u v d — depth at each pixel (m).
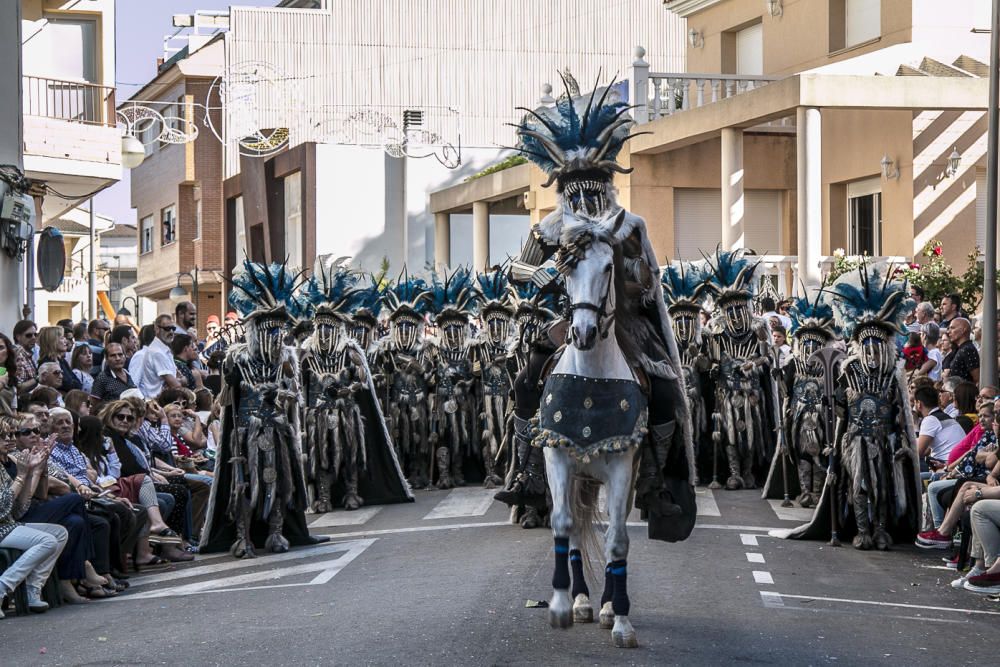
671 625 11.66
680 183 38.00
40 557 13.50
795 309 20.23
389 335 23.25
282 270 16.80
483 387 22.89
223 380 16.80
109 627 12.39
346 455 20.97
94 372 23.56
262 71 64.31
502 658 10.38
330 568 15.30
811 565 15.29
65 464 15.30
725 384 22.11
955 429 18.09
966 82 31.09
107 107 36.16
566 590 11.20
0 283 25.95
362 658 10.43
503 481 22.88
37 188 33.75
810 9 39.06
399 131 57.25
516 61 66.50
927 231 34.09
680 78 37.19
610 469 11.05
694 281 22.08
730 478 22.25
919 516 16.81
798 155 31.08
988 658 10.94
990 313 21.62
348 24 65.31
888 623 12.17
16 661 11.04
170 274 70.44
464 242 51.19
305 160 52.81
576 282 10.59
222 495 17.02
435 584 13.66
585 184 11.72
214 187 66.44
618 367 11.02
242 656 10.72
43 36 37.28
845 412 16.77
